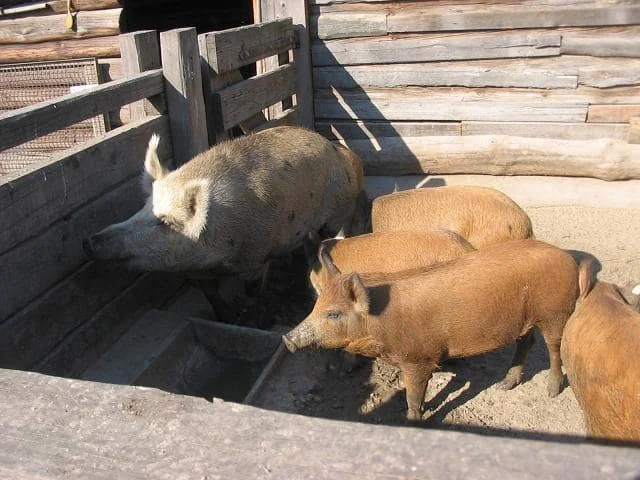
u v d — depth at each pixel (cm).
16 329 207
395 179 423
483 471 79
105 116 411
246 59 336
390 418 222
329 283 207
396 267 239
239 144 269
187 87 280
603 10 371
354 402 230
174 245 243
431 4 394
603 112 387
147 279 273
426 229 248
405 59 407
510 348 256
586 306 178
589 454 80
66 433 95
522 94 397
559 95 391
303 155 283
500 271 200
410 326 198
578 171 391
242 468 85
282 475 83
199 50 299
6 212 199
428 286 200
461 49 397
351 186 314
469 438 84
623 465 78
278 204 268
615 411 154
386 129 423
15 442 94
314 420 91
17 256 206
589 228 351
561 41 382
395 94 416
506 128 404
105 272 248
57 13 416
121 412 98
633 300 188
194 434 92
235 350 264
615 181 387
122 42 274
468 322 200
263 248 269
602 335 163
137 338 255
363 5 404
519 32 387
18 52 425
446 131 415
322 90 425
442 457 82
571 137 395
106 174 244
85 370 238
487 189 285
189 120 283
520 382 234
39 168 212
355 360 241
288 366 247
